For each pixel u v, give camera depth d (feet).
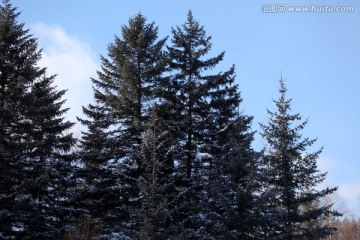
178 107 76.84
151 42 82.28
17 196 59.31
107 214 71.61
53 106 72.74
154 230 50.98
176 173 65.00
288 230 57.98
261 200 52.13
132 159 67.82
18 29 70.49
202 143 79.15
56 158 72.79
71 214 69.82
